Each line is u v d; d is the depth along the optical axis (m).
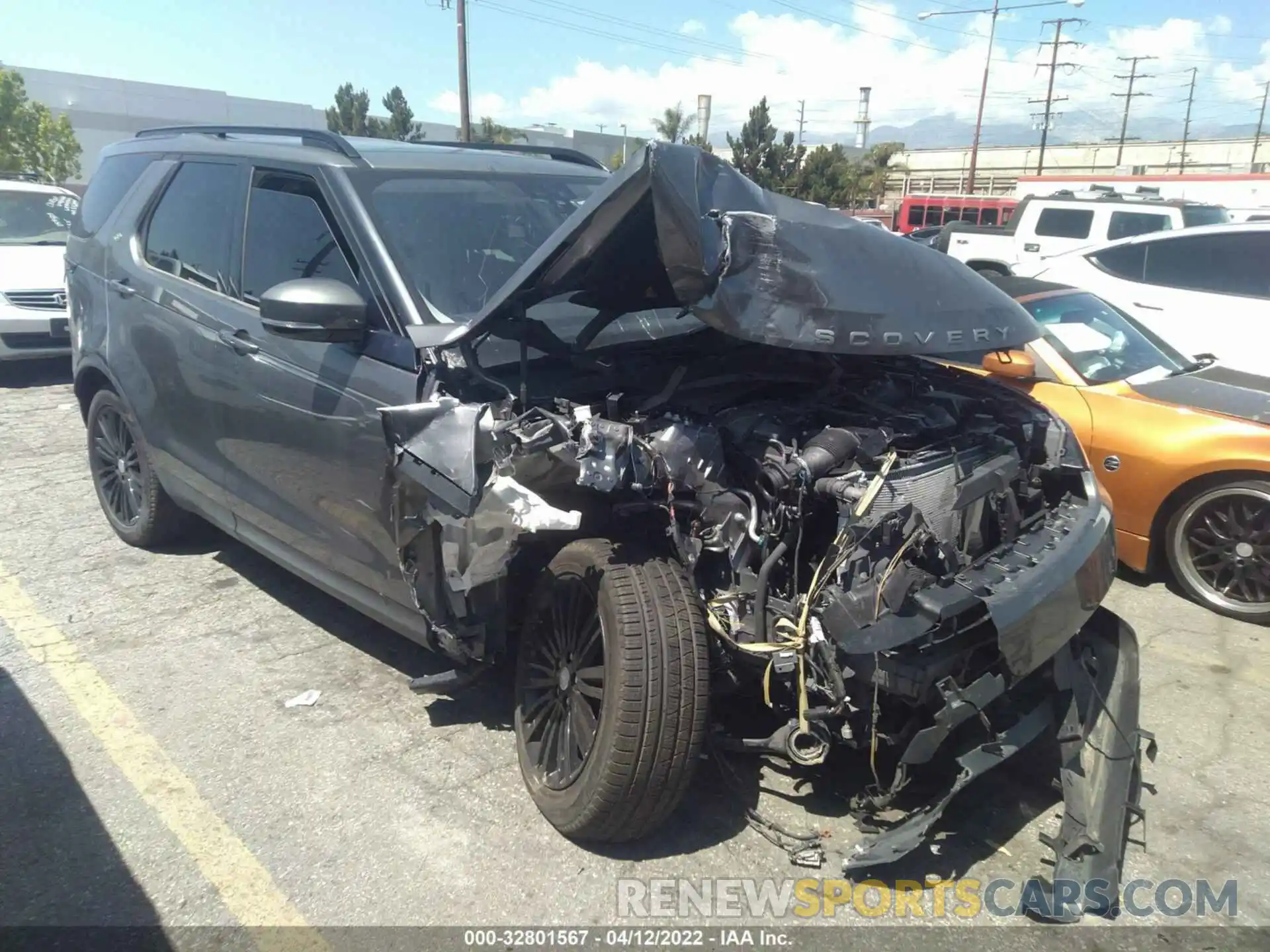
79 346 5.13
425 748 3.41
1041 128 58.41
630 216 2.78
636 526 3.09
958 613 2.57
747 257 2.83
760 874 2.84
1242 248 8.72
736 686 2.91
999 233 15.48
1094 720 3.07
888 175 51.09
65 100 42.22
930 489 2.90
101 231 5.07
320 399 3.40
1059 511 3.33
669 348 3.71
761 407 3.19
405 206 3.61
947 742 3.04
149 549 5.14
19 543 5.21
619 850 2.92
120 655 4.02
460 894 2.73
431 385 3.04
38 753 3.34
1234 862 2.95
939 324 3.07
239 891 2.72
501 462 2.77
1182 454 4.67
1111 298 9.35
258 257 3.93
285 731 3.49
